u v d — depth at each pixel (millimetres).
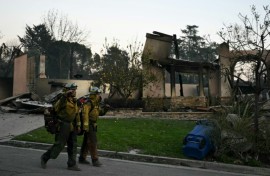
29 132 15031
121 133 14789
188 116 22922
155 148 12602
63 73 72812
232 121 12789
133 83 25375
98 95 9188
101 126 16609
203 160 11398
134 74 25484
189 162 11172
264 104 17000
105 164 9883
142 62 25734
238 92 21234
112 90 26281
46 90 33219
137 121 18906
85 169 8695
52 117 8305
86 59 74188
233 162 11234
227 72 17297
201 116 22797
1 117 21031
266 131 12102
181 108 25609
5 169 8000
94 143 9180
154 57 26391
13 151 11266
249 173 10617
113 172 8656
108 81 25562
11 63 47219
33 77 33781
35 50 70812
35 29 73688
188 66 27219
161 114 23203
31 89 33062
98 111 9281
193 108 25391
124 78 25234
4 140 13688
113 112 22797
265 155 11789
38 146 12742
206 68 27266
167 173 9336
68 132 8234
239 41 14773
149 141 13570
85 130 8719
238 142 11680
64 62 72938
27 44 72812
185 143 11891
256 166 11016
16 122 18969
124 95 25219
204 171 10375
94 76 27641
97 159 9266
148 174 8891
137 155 11648
